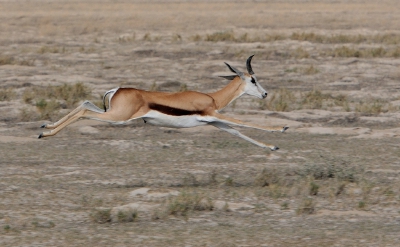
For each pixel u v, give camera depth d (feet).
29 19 625.00
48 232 99.45
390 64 361.30
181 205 111.14
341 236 98.12
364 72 333.21
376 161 155.12
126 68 339.16
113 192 123.54
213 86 291.17
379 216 111.14
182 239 95.96
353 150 167.63
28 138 175.42
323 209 115.85
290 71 334.44
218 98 138.21
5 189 124.16
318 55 400.26
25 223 103.81
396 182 135.03
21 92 262.26
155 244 93.71
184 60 372.58
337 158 155.12
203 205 114.01
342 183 127.65
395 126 210.59
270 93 269.44
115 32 545.85
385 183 134.21
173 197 119.03
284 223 106.01
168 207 110.42
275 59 383.45
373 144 176.14
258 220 107.76
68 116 127.95
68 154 157.58
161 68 341.00
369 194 124.88
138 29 572.92
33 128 193.98
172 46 437.17
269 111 225.97
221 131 191.62
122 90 129.59
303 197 123.24
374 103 243.19
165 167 144.66
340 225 104.88
